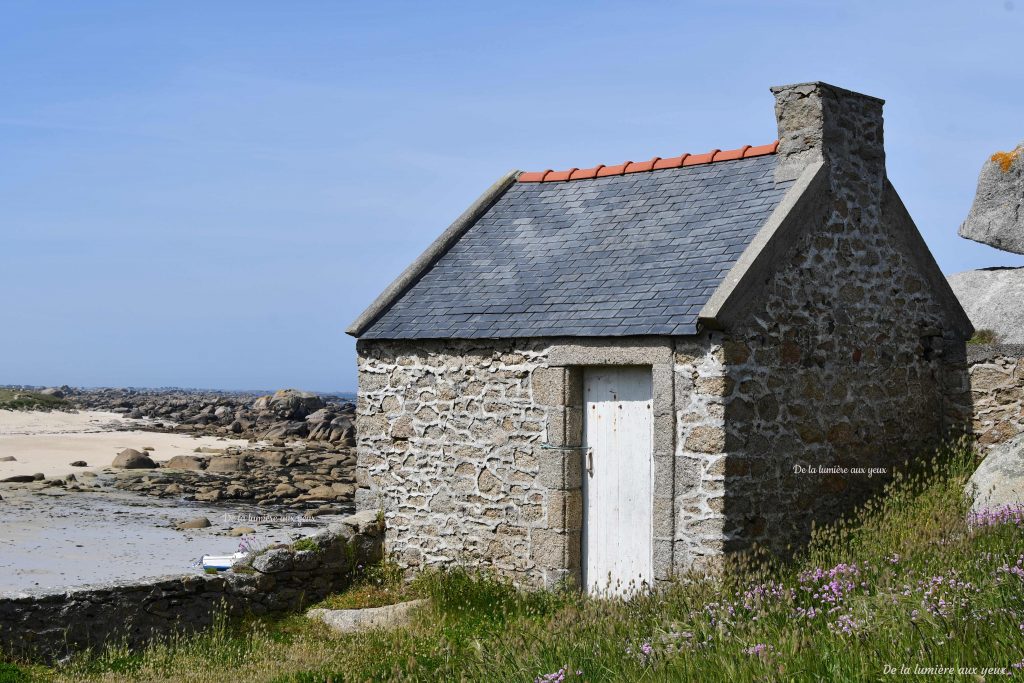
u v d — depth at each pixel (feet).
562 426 36.37
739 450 33.19
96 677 30.22
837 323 37.17
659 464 34.04
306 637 35.04
